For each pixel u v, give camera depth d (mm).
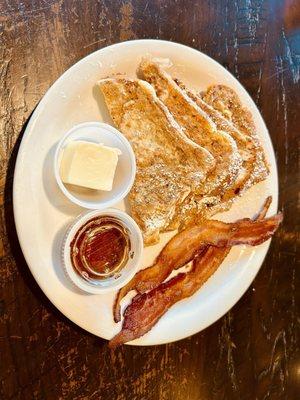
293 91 452
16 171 312
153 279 357
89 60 335
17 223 312
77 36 355
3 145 325
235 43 421
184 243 366
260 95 435
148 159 355
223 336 410
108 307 340
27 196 316
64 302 326
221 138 370
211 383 406
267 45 438
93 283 330
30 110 335
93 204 325
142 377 373
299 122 456
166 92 361
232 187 382
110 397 360
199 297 376
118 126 349
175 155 360
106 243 338
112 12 368
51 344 338
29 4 340
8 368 325
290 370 450
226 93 388
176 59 368
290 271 448
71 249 325
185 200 367
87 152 316
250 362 426
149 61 357
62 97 329
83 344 350
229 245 378
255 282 429
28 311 331
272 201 404
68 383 344
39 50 342
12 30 334
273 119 443
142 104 351
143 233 351
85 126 324
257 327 430
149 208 351
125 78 348
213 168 368
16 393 328
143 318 350
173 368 386
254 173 390
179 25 396
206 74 381
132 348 368
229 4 418
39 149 323
